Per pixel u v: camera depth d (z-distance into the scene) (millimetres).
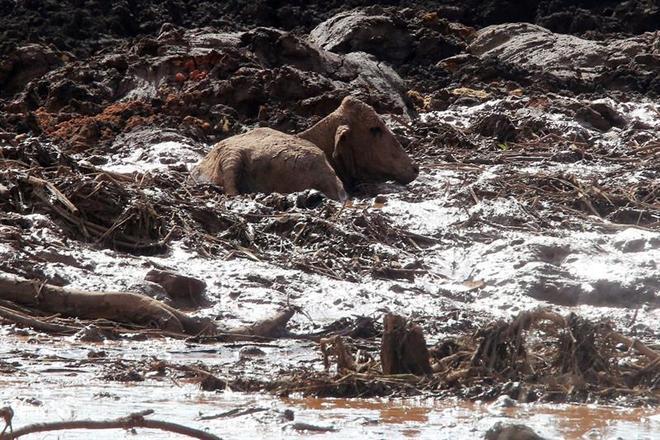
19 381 20312
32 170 36219
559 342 20250
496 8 101062
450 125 59750
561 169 49375
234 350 24750
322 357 22703
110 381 20609
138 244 34062
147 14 92875
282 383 20016
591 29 98438
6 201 34781
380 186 46344
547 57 88875
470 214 39938
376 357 22703
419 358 20484
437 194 44062
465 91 75688
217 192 43094
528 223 39375
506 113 62531
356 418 17547
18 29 84875
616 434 16547
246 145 44375
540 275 33125
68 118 63594
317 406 18672
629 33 97938
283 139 44656
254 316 28031
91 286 28297
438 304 30812
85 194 35000
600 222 40438
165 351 24328
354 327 27375
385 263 34625
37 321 26531
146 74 69438
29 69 73188
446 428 16703
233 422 16906
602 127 63969
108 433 15875
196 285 29219
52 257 30391
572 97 76062
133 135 57594
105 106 65875
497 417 17703
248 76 65688
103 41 85250
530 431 15484
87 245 33219
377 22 87562
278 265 33500
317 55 74000
